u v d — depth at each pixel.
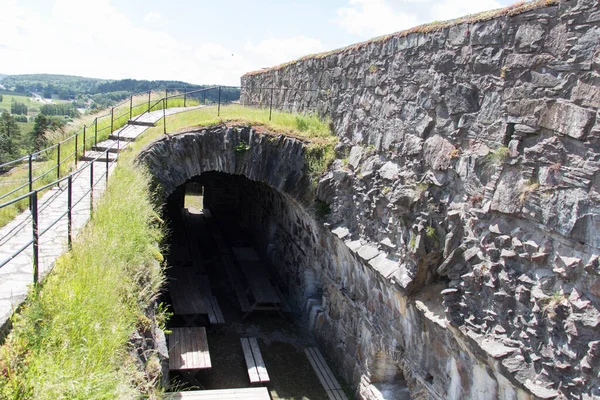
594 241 4.45
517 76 5.54
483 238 5.79
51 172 9.63
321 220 10.25
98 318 4.09
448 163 6.59
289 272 13.12
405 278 6.93
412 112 7.62
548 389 4.67
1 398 2.90
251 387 9.20
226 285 13.64
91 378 3.32
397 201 7.17
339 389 9.25
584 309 4.44
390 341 7.80
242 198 18.48
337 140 10.61
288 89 13.93
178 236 15.73
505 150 5.58
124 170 8.82
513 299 5.25
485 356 5.33
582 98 4.72
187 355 9.22
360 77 9.59
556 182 4.89
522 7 5.49
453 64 6.66
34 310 3.75
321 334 10.83
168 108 17.61
